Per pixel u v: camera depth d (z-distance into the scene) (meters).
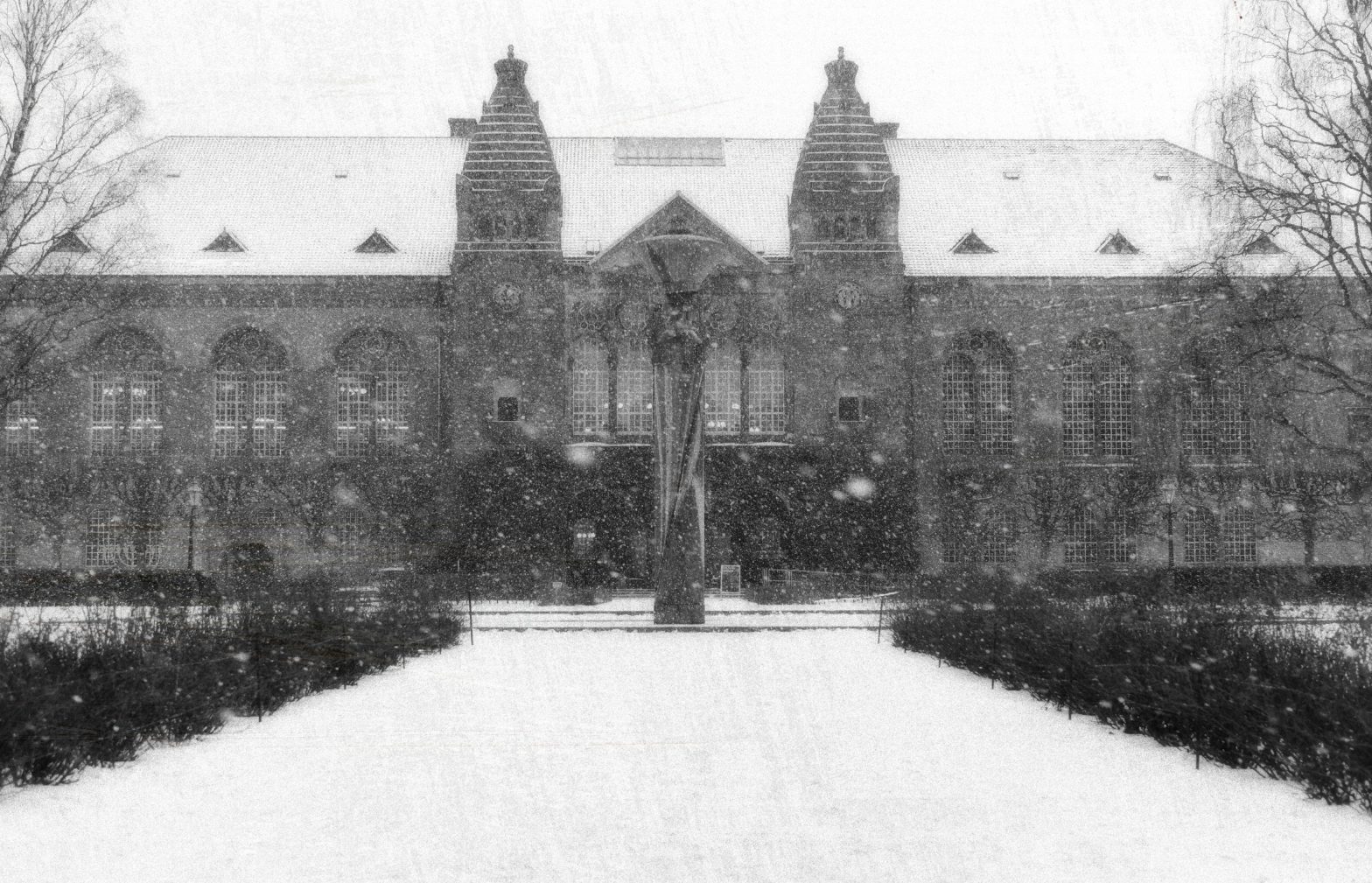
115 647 15.34
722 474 54.03
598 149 63.75
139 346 55.97
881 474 54.41
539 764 13.72
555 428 54.69
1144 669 15.23
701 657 26.19
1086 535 56.56
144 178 46.41
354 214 59.41
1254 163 35.62
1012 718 17.09
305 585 24.28
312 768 13.52
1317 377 54.59
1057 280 57.28
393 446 56.06
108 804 11.76
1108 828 10.73
